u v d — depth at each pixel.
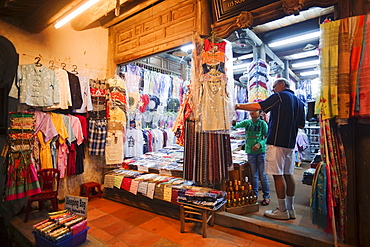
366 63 1.88
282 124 2.69
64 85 3.47
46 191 3.20
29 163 3.09
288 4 2.30
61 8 2.88
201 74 2.75
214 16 2.85
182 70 6.48
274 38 4.30
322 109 2.04
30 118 3.19
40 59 3.47
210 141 2.75
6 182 2.95
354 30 1.94
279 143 2.69
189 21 3.10
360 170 1.98
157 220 2.92
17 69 3.15
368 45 1.88
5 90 3.78
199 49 2.82
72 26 3.96
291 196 2.84
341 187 2.03
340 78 1.97
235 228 2.64
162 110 5.40
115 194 3.66
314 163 4.01
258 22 2.54
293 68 6.76
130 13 3.75
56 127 3.45
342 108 1.95
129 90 4.56
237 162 3.47
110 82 4.07
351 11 2.02
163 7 3.42
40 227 2.27
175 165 3.64
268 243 2.31
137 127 4.76
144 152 4.88
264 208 3.22
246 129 3.53
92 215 3.09
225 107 2.66
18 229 2.76
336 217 2.09
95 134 3.90
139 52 3.77
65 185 3.74
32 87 3.17
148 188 3.10
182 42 3.16
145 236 2.49
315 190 2.11
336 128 2.08
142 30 3.74
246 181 3.12
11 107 3.55
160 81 5.34
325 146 2.06
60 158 3.51
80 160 3.85
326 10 3.33
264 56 4.26
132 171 3.79
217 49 2.70
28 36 3.48
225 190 2.95
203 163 2.75
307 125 7.35
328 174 2.04
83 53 4.09
